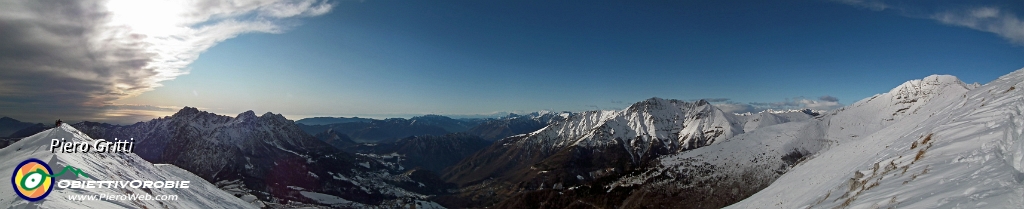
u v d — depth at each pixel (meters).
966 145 32.75
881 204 27.83
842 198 39.78
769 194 74.00
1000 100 44.69
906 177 31.95
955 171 27.27
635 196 167.62
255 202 126.88
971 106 55.16
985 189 21.17
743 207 74.38
